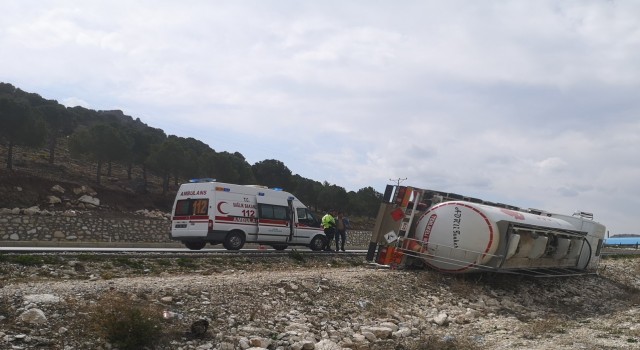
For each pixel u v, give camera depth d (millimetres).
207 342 8430
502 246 16656
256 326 9594
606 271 27594
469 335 11305
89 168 43438
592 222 23938
